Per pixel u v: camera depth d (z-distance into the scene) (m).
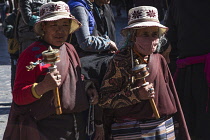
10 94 18.66
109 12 10.84
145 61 8.55
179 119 9.37
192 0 10.65
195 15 10.62
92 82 9.18
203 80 10.65
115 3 43.44
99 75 9.47
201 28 10.55
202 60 10.62
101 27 10.62
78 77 8.34
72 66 8.30
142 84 8.23
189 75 10.90
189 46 10.80
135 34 8.55
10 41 15.66
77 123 8.38
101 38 10.02
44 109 7.93
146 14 8.47
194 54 10.74
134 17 8.53
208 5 10.47
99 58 9.85
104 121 9.06
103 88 8.62
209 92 10.56
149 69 8.52
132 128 8.62
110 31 10.79
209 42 10.52
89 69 9.50
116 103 8.45
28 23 13.97
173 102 9.05
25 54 8.01
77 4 10.05
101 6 10.66
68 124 8.20
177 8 11.05
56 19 7.91
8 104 17.00
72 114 8.28
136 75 8.28
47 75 7.52
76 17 9.95
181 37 10.99
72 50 8.55
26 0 13.92
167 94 8.82
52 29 8.09
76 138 8.38
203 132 10.82
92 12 10.45
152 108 8.41
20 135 7.98
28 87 7.70
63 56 8.16
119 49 8.70
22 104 7.87
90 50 9.94
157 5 18.41
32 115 7.97
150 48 8.41
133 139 8.65
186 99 11.05
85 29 9.91
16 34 14.77
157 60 8.73
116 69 8.52
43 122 8.02
